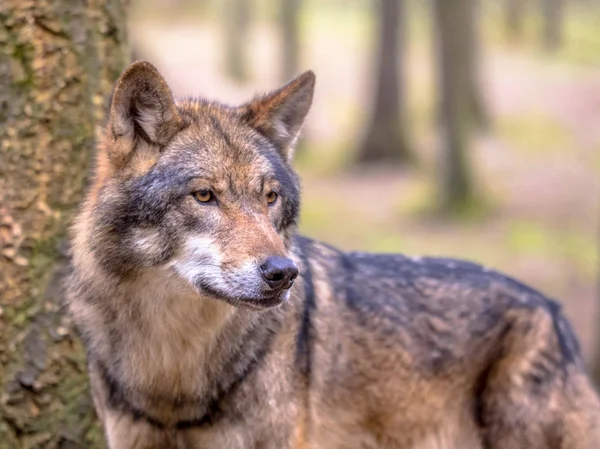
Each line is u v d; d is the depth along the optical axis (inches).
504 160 2070.6
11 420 405.4
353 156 2049.7
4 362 402.9
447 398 399.9
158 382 343.3
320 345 365.4
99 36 422.9
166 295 336.2
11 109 400.8
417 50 3627.0
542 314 402.6
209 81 2699.3
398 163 2028.8
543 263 1302.9
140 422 348.2
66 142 412.5
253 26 3816.4
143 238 328.8
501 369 398.0
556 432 395.5
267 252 318.0
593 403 410.0
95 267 336.5
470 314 398.6
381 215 1617.9
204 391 339.3
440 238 1461.6
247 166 336.2
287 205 351.9
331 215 1616.6
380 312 384.5
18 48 399.9
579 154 2140.7
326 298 373.4
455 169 1614.2
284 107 364.5
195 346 338.0
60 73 409.4
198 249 326.3
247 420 341.7
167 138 335.6
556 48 4077.3
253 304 318.3
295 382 352.2
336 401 374.3
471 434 406.6
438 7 1624.0
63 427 414.3
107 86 428.1
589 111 2728.8
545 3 4057.6
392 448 396.8
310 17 4458.7
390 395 386.9
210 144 335.9
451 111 1620.3
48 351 408.8
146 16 4069.9
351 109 2566.4
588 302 1125.7
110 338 343.3
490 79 3240.7
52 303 409.7
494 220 1566.2
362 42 3774.6
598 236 1403.8
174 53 3166.8
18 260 403.5
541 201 1694.1
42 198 407.8
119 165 335.3
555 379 396.2
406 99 2080.5
